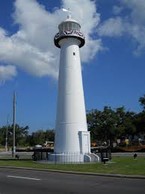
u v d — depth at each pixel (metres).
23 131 125.56
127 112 77.50
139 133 81.62
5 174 23.53
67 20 38.94
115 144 82.31
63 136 36.56
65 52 38.50
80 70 38.75
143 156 45.38
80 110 37.28
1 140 120.88
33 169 27.38
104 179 20.00
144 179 19.81
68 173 24.00
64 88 37.59
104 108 75.19
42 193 14.80
